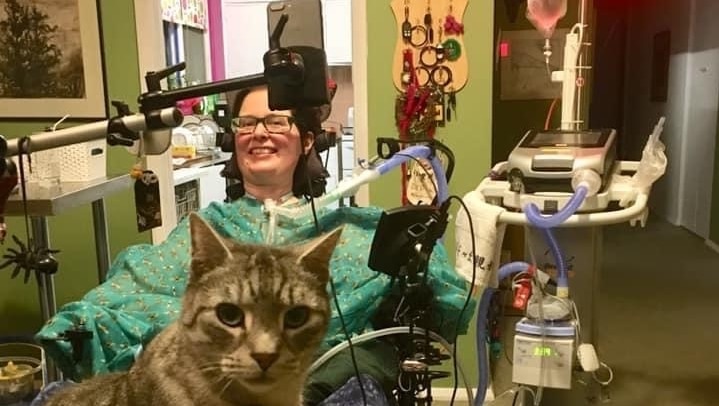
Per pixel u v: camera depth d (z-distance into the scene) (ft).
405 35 8.86
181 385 3.50
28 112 9.34
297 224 5.98
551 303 6.61
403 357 4.83
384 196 9.13
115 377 4.02
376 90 9.04
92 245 9.61
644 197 5.82
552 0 7.60
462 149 9.04
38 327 9.66
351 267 5.41
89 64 9.19
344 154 14.24
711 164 17.37
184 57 15.35
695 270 15.38
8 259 6.48
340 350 4.83
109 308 5.28
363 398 4.55
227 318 3.52
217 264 3.63
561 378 6.44
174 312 5.26
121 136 3.72
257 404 3.59
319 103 3.72
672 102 20.07
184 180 11.59
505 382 9.36
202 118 13.88
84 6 9.06
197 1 16.08
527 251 8.01
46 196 6.87
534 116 11.03
